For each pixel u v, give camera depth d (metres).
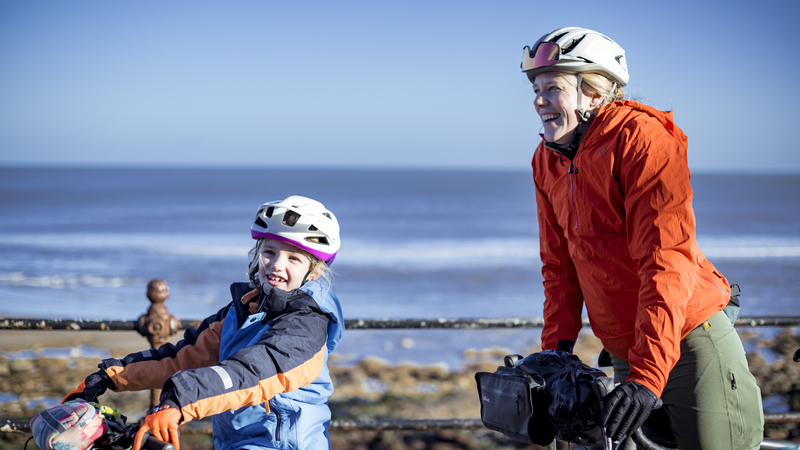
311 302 1.90
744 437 2.04
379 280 26.08
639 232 1.92
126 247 36.78
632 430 1.65
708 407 2.01
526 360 1.89
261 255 2.03
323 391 1.98
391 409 7.68
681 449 2.11
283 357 1.72
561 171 2.29
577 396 1.68
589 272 2.23
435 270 29.12
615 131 2.02
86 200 83.19
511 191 124.44
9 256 32.25
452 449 6.00
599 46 2.09
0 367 8.86
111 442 1.59
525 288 24.41
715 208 74.62
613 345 2.28
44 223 52.75
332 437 6.26
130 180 159.88
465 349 13.12
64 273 26.61
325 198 97.00
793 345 11.36
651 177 1.88
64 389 7.88
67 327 3.30
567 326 2.46
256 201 84.94
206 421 3.40
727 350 2.04
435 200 94.69
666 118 2.02
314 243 1.96
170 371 2.04
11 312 16.88
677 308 1.80
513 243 43.34
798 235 46.69
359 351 12.91
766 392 7.41
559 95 2.11
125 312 17.58
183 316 17.53
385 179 192.75
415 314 19.16
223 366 1.62
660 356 1.75
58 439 1.54
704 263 2.15
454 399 8.10
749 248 37.41
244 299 2.02
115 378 1.97
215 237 43.78
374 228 54.09
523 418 1.74
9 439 5.59
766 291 22.02
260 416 1.91
